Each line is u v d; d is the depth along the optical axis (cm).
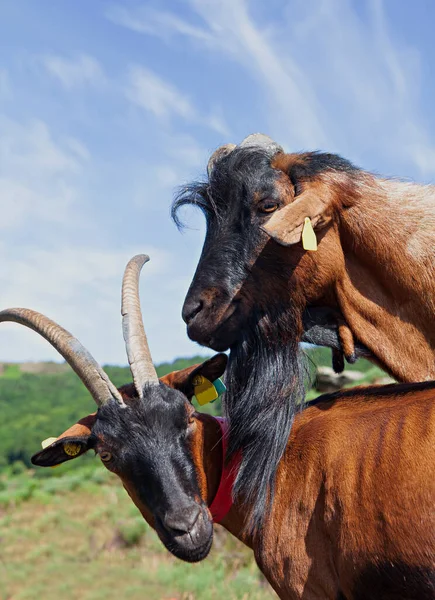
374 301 490
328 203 476
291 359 474
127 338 430
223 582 895
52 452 420
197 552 391
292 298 481
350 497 378
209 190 513
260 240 486
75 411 5941
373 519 365
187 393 454
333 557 385
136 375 420
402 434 379
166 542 396
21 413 6244
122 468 410
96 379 420
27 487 1664
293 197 490
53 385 8431
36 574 1002
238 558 966
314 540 395
